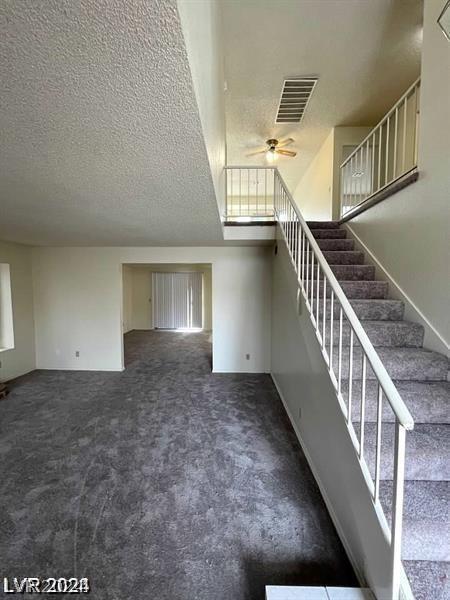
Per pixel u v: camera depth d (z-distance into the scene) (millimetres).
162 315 9609
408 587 1125
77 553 1547
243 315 4699
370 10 2689
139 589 1376
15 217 2646
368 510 1311
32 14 668
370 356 1265
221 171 2990
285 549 1576
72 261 4793
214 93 1888
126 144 1293
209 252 4684
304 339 2457
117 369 4832
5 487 2039
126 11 671
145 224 2971
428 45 2178
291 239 3057
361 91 3898
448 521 1251
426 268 2268
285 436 2727
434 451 1497
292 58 3287
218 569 1468
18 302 4520
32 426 2906
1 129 1156
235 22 2812
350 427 1524
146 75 867
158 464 2299
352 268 3072
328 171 5121
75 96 953
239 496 1960
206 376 4523
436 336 2166
